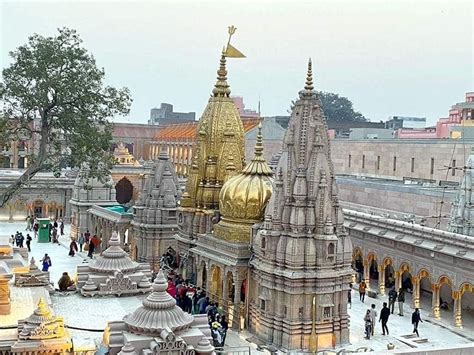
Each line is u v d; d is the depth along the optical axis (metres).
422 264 57.56
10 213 104.88
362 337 49.34
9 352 33.12
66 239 90.81
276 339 46.06
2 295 39.19
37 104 49.44
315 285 45.53
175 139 157.75
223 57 66.62
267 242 47.06
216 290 54.91
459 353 23.64
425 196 72.00
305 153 47.25
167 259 67.69
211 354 30.55
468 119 126.75
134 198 121.06
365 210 82.31
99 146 52.62
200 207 62.59
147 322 31.09
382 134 147.62
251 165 54.91
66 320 39.44
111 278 45.91
